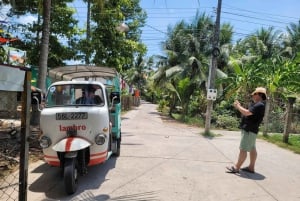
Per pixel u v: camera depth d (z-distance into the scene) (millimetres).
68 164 5859
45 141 6336
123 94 31938
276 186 7047
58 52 16250
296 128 18891
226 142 13180
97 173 7363
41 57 11531
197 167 8359
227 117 20828
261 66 18812
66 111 6402
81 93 7039
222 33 27719
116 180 6875
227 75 25531
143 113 31406
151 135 14164
